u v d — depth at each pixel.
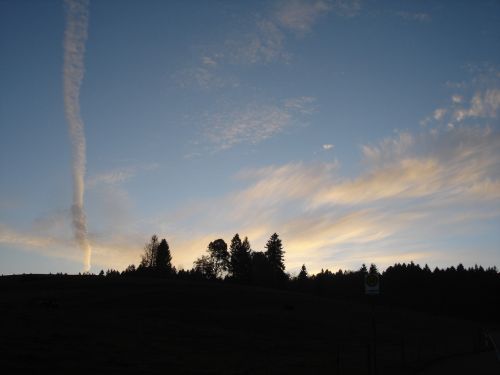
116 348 29.02
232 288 85.94
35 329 32.47
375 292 19.39
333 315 70.06
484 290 148.50
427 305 147.88
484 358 34.97
